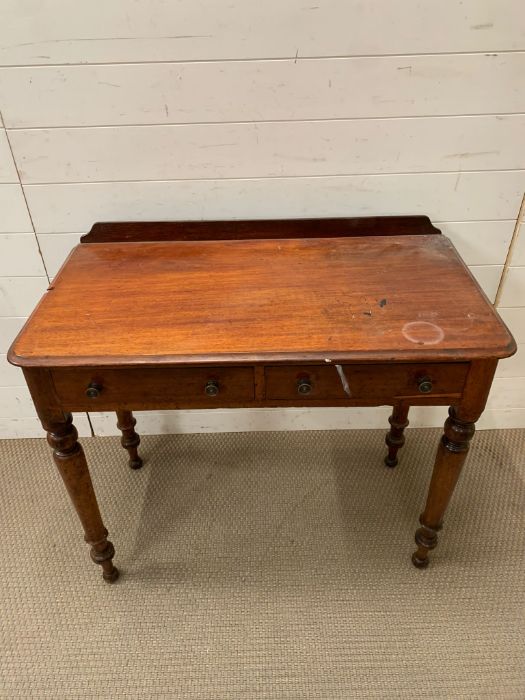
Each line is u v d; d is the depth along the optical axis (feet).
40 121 3.98
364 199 4.41
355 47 3.75
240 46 3.73
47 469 5.39
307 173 4.27
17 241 4.53
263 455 5.51
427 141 4.14
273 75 3.85
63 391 3.27
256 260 4.04
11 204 4.34
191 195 4.35
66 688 3.68
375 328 3.25
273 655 3.84
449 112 4.01
